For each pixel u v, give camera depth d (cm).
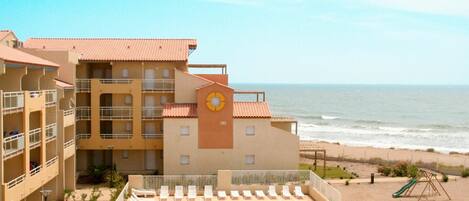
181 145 4778
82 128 5175
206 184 4375
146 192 4162
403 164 5925
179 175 4516
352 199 4538
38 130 3556
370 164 6775
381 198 4594
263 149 4816
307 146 6362
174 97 5144
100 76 5381
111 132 5306
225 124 4781
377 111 19138
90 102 5172
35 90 3706
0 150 2928
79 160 5172
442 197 4659
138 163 5203
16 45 4622
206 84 4981
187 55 5250
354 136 11419
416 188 5041
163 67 5216
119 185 4391
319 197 4006
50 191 3603
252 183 4409
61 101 4444
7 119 3491
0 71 2897
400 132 12244
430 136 11388
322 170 6022
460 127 13500
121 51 5316
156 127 5219
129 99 5212
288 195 4222
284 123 5247
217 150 4797
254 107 4959
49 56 4488
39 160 3688
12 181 3052
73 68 4509
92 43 5534
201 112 4766
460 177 5691
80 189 4588
